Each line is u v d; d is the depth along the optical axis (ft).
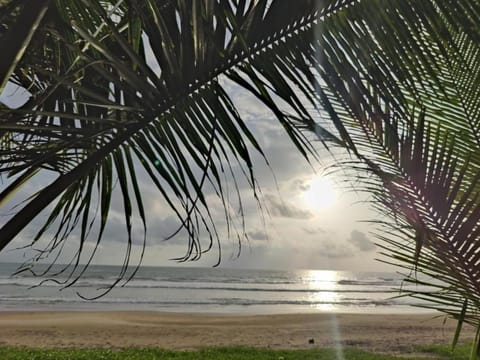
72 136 4.99
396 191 6.30
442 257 6.38
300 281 281.74
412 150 6.32
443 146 6.66
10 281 162.50
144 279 222.89
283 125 4.51
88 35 4.59
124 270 4.83
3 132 5.24
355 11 4.75
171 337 60.18
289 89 4.54
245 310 108.17
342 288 221.87
